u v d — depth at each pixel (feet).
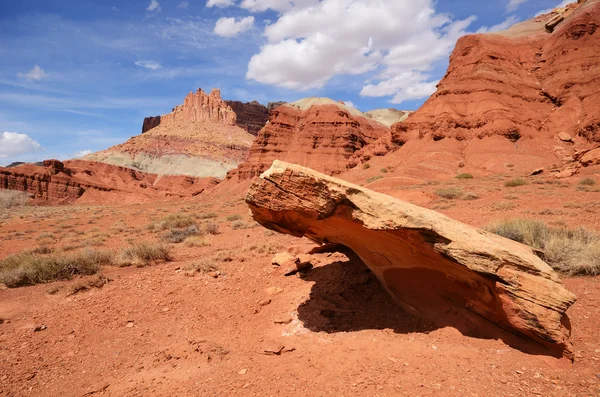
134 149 606.55
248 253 42.78
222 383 16.10
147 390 16.21
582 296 21.61
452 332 19.07
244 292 29.45
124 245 63.21
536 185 90.43
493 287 17.20
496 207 60.49
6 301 28.68
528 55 199.72
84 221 123.75
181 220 86.38
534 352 16.29
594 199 61.36
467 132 172.96
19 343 21.84
